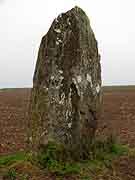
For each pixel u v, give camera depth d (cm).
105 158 1154
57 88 1116
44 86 1125
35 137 1119
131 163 1156
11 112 2748
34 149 1108
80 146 1116
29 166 1055
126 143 1620
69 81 1116
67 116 1111
